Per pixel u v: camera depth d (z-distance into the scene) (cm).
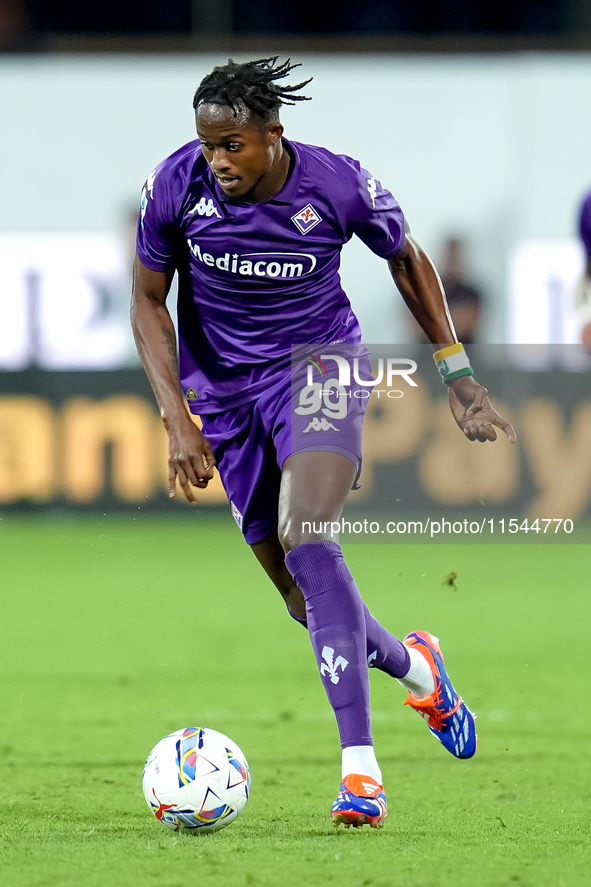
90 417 5209
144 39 5156
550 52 5106
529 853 1181
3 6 6222
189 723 2075
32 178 5159
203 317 1512
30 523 5244
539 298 5122
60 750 1839
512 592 3906
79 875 1086
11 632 3173
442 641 3019
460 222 5144
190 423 1455
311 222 1422
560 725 2039
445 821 1355
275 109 1361
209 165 1408
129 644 2991
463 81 5134
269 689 2405
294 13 6806
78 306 5172
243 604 3678
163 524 5453
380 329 4988
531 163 5128
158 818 1281
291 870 1100
